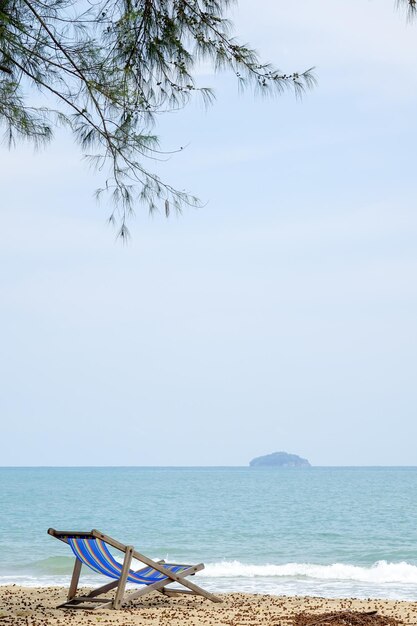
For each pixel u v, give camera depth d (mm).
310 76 7117
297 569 20203
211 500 64438
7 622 9453
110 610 10711
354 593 15828
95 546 11320
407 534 33344
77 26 7148
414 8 5715
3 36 6969
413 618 10469
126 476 180000
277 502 60625
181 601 11953
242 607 11453
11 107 7422
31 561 22453
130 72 7355
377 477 158875
